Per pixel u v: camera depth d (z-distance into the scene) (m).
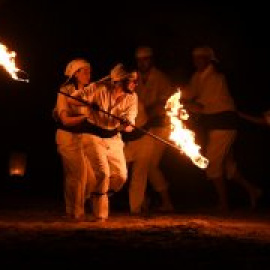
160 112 16.91
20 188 21.14
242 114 17.62
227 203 17.44
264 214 16.72
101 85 14.62
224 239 12.41
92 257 10.73
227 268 10.30
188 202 19.20
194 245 11.78
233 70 24.38
